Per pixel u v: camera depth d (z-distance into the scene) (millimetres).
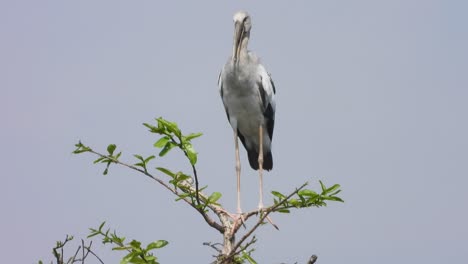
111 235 10492
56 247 9906
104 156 10680
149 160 10578
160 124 10188
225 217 11242
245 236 10312
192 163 10188
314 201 10266
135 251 10141
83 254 10008
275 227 12156
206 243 10688
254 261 10297
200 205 10742
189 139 10219
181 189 10945
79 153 10680
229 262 10523
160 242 10234
